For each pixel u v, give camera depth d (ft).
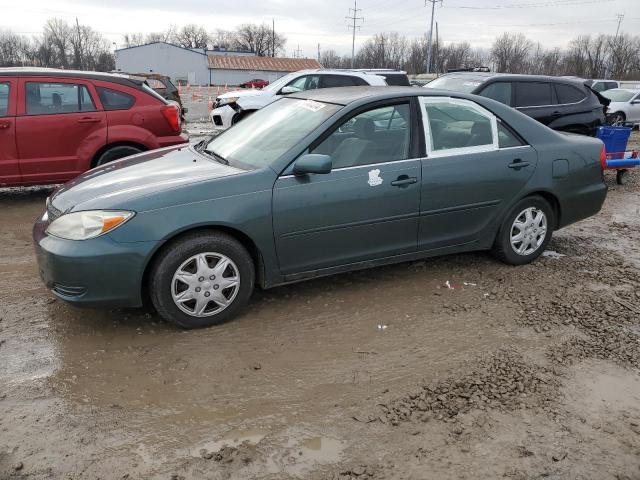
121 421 9.39
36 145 21.61
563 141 16.33
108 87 22.65
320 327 12.68
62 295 11.74
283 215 12.54
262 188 12.34
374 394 10.26
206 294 12.23
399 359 11.43
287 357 11.43
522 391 10.41
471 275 15.75
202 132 46.11
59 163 22.07
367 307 13.70
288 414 9.67
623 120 60.70
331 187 12.94
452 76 33.01
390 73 43.09
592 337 12.46
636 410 9.98
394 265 16.38
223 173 12.67
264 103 38.01
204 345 11.80
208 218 11.84
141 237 11.46
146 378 10.60
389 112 13.97
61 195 13.06
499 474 8.41
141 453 8.68
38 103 21.67
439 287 14.93
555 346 12.03
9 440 8.87
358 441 9.05
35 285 14.64
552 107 30.68
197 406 9.82
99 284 11.47
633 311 13.76
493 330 12.68
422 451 8.86
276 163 12.68
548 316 13.39
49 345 11.69
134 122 22.81
